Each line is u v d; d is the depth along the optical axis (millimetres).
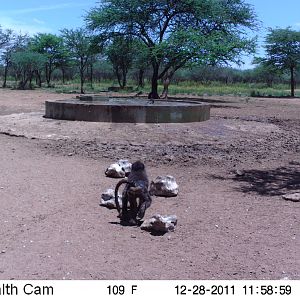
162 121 17438
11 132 16297
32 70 66688
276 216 8078
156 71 37812
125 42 41000
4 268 5629
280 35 61188
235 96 53750
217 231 7250
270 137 17984
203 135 16531
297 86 96188
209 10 37344
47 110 18844
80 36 56125
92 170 11344
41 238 6645
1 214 7617
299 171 12266
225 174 11594
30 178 10195
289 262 6070
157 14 38438
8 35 74562
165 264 5918
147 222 7242
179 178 10961
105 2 39156
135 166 7691
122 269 5703
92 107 17297
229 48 35375
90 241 6621
